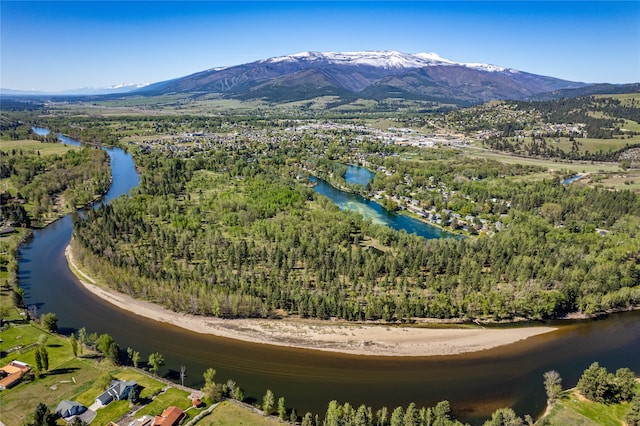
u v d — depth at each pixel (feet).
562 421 374.22
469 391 426.10
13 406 364.58
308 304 534.37
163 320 534.78
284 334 506.89
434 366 462.60
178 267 643.04
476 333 523.70
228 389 399.65
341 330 516.73
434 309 544.62
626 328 551.18
